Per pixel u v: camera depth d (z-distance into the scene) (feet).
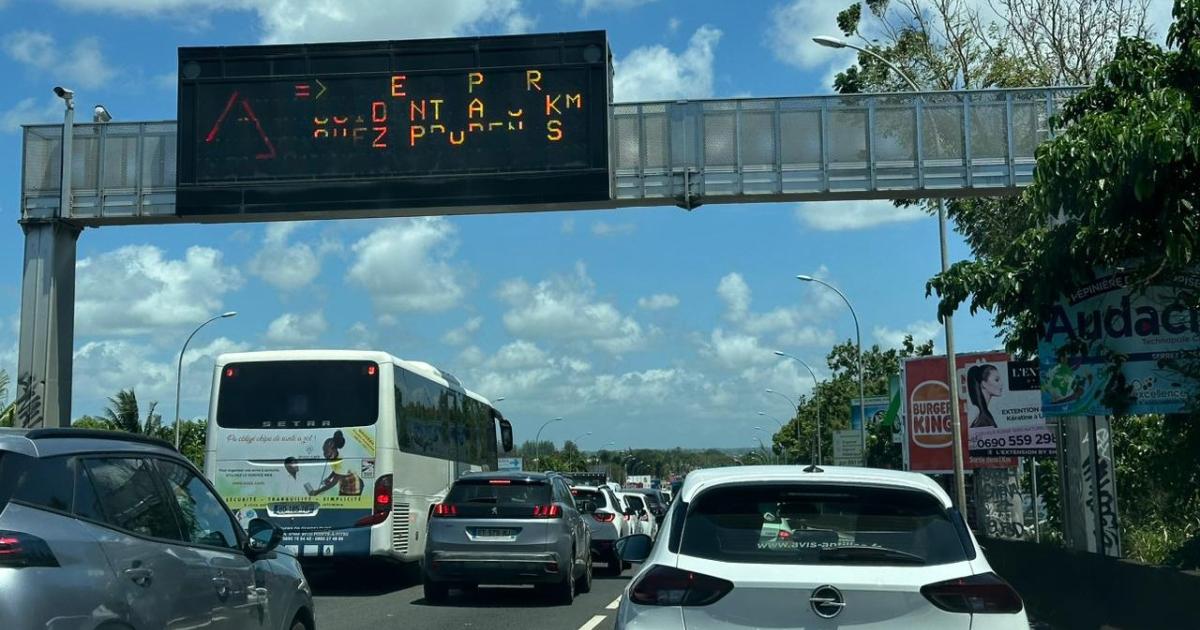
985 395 86.17
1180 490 42.55
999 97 67.56
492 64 65.46
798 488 18.85
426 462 66.08
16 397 67.56
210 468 57.47
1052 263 40.91
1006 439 84.99
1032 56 86.94
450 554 51.96
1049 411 45.29
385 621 45.96
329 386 58.03
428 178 65.05
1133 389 42.86
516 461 189.06
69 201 68.39
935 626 17.10
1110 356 43.27
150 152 68.44
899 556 17.83
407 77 65.62
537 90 65.26
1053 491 85.51
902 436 107.14
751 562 17.80
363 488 57.06
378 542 56.70
